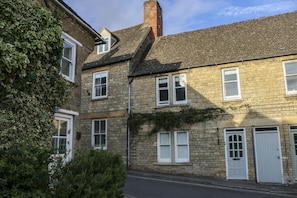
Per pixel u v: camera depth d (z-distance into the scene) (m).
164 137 14.77
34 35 6.41
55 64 7.29
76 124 8.74
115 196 5.52
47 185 4.82
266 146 12.64
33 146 5.08
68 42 8.78
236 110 13.31
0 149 5.12
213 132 13.57
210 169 13.34
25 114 6.30
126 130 15.43
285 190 10.50
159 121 14.62
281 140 12.35
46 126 6.90
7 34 5.85
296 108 12.27
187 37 17.41
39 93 6.79
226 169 13.05
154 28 19.06
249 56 13.48
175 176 13.20
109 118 16.11
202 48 15.70
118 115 15.82
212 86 14.00
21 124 6.16
